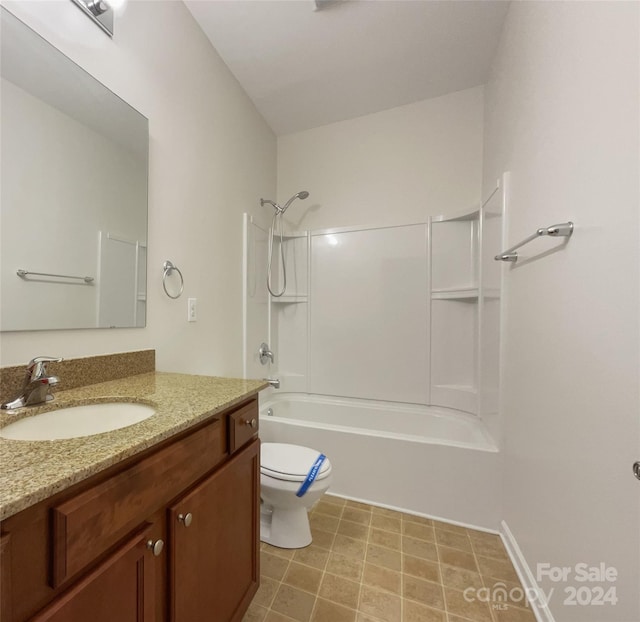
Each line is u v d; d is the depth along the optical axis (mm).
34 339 872
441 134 2178
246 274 2037
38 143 877
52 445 552
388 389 2318
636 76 653
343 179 2449
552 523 1010
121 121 1129
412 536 1464
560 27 990
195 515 740
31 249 861
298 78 1957
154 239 1285
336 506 1693
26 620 410
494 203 1673
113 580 529
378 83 2021
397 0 1434
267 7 1463
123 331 1149
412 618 1055
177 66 1415
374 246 2355
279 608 1082
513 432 1370
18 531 406
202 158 1603
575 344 886
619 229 705
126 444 561
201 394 915
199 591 760
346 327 2432
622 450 690
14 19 816
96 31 1035
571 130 921
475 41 1678
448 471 1585
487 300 1784
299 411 2465
